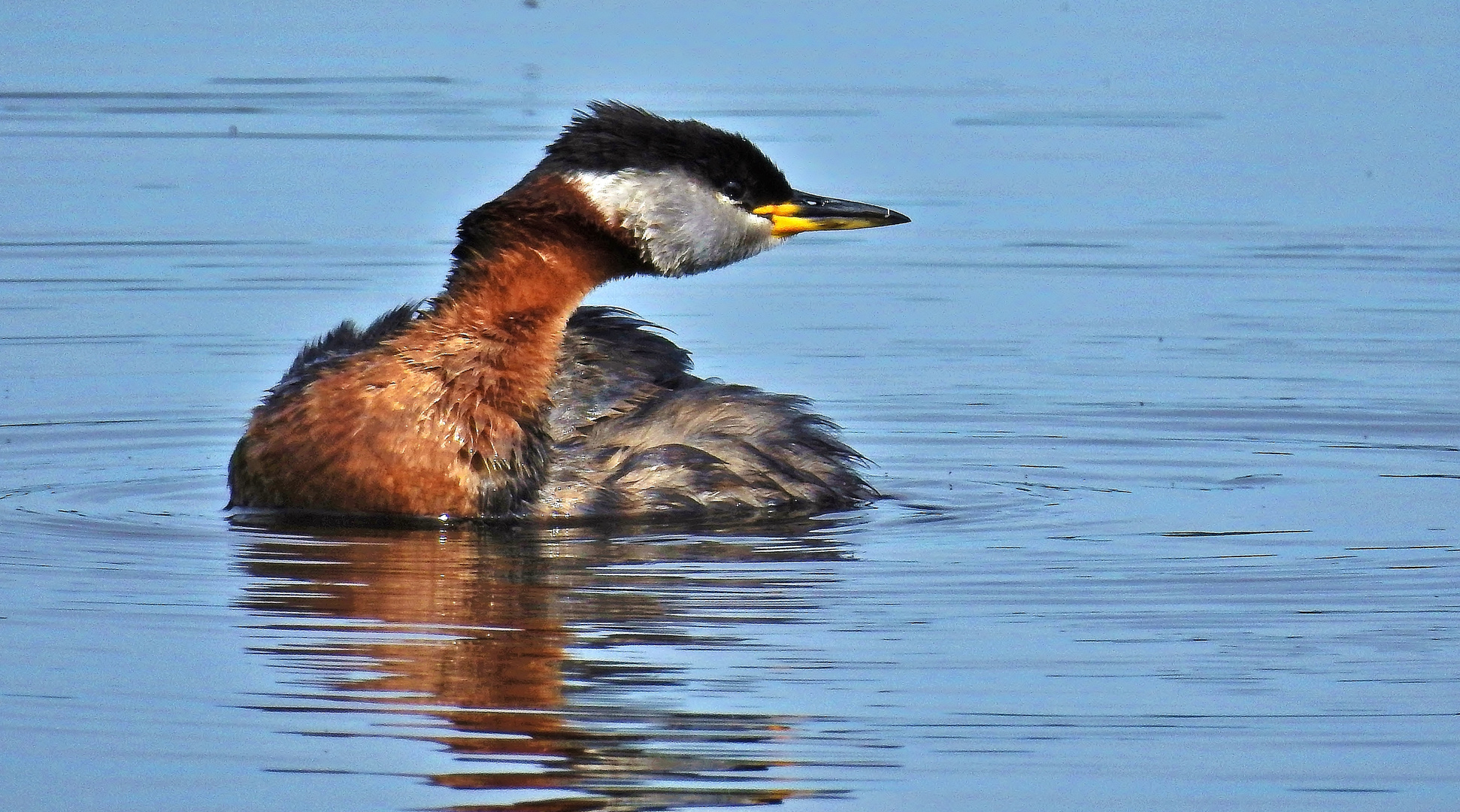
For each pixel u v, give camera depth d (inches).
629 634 422.6
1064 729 374.6
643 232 535.5
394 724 375.2
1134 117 968.3
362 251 780.0
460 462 508.1
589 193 529.3
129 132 915.4
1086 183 874.8
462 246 529.3
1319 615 438.6
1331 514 528.4
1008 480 568.4
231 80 996.6
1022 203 850.8
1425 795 348.8
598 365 558.3
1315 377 668.7
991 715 381.4
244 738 368.8
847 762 360.5
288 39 1069.1
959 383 666.8
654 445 533.6
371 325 556.7
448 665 402.9
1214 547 494.3
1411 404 641.0
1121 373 675.4
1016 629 429.4
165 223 808.3
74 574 460.8
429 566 469.1
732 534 504.4
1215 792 350.6
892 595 451.5
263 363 671.1
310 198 834.2
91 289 736.3
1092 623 432.1
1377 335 711.1
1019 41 1106.1
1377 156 907.4
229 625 425.4
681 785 351.3
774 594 451.2
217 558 474.3
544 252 523.8
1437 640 421.7
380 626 426.9
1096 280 772.0
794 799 346.0
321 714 379.6
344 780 352.8
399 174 858.1
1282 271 778.8
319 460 510.9
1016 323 729.0
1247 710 384.2
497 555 479.8
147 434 602.2
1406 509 532.1
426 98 962.1
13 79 990.4
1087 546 495.5
